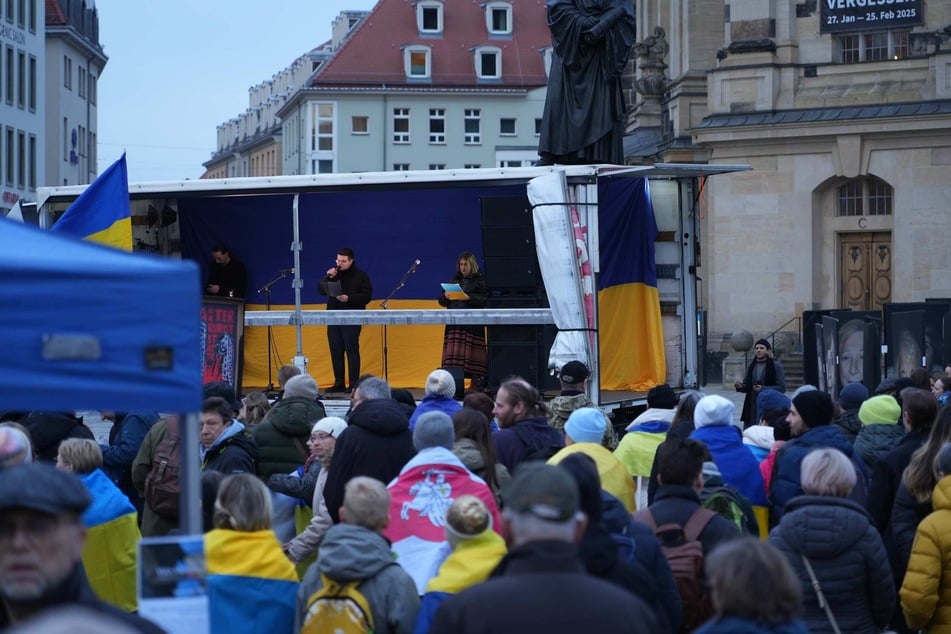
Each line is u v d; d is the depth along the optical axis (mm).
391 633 7023
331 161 92375
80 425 11055
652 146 48156
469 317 17391
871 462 10953
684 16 46344
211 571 7215
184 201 22328
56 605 4766
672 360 18766
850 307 39781
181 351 5211
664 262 18766
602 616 4715
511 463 10094
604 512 6988
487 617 4723
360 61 92688
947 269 38125
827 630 7391
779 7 40188
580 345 16234
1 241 5289
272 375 22766
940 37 38156
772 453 10711
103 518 8562
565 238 16312
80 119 78875
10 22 60656
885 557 7484
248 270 22641
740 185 40594
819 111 39375
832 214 40000
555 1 18828
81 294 5082
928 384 15500
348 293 19719
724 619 5125
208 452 10289
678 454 7535
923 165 38281
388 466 9297
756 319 40500
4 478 4785
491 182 16875
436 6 93938
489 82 93000
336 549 7031
